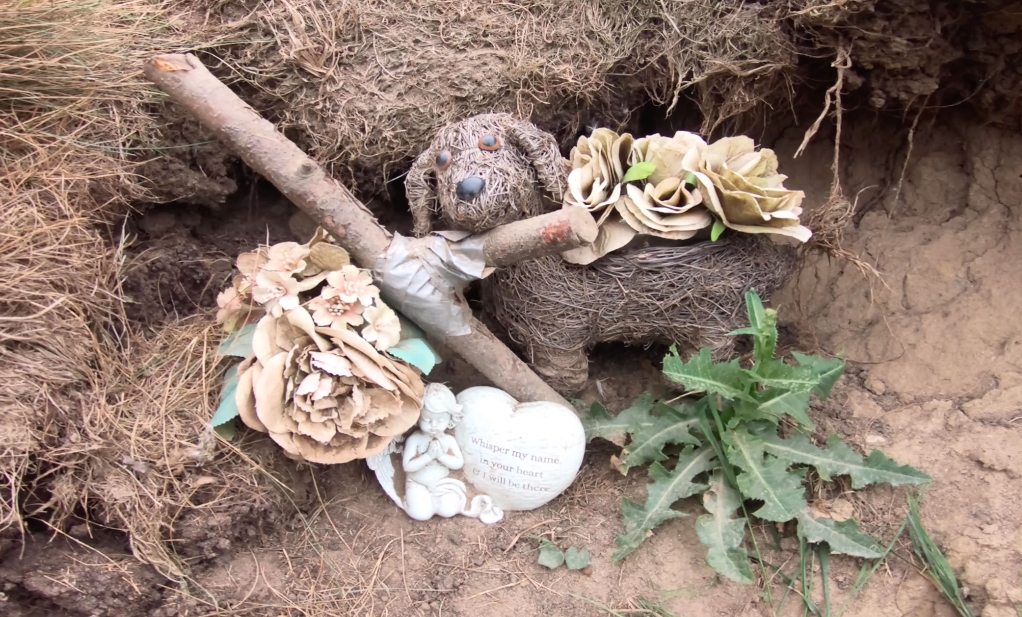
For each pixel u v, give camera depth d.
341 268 0.55
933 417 0.63
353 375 0.52
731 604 0.56
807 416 0.62
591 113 0.70
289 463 0.58
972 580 0.54
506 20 0.65
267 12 0.63
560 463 0.58
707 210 0.56
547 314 0.59
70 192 0.58
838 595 0.56
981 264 0.70
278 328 0.53
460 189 0.51
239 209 0.70
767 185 0.57
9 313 0.52
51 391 0.51
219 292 0.66
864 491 0.60
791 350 0.70
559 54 0.66
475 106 0.64
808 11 0.61
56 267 0.55
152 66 0.51
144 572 0.52
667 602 0.56
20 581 0.49
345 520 0.60
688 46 0.65
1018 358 0.65
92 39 0.60
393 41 0.64
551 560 0.57
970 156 0.73
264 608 0.54
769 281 0.60
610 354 0.72
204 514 0.53
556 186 0.55
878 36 0.63
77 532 0.51
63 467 0.50
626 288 0.58
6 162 0.58
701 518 0.57
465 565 0.58
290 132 0.66
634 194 0.56
